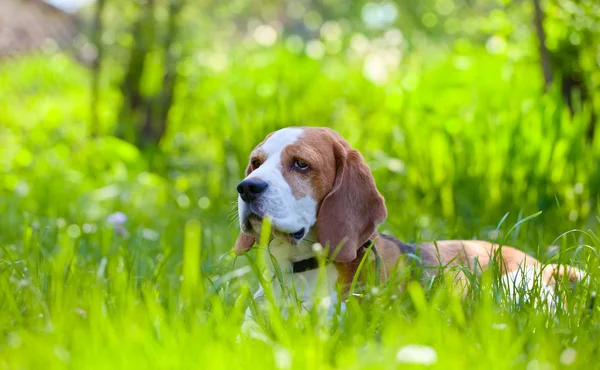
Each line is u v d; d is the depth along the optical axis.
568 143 8.37
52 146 11.48
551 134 8.41
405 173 9.08
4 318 4.21
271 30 15.84
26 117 13.77
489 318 3.91
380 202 5.16
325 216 4.98
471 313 4.31
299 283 5.00
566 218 7.96
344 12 21.08
